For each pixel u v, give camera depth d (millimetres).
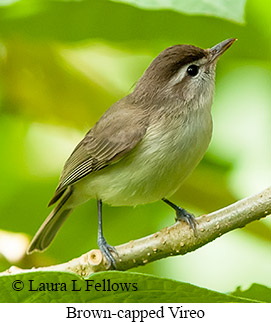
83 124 2299
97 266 2205
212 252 2314
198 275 2311
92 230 2309
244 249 2314
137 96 2260
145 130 2246
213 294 2156
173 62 2250
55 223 2281
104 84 2297
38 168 2314
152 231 2307
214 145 2301
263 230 2270
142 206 2307
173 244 2207
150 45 2256
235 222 2203
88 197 2273
